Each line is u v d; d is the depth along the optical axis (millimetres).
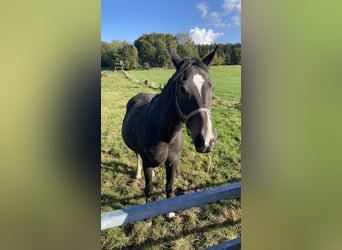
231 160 1993
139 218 1001
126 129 1751
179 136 1610
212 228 1796
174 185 1896
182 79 1395
